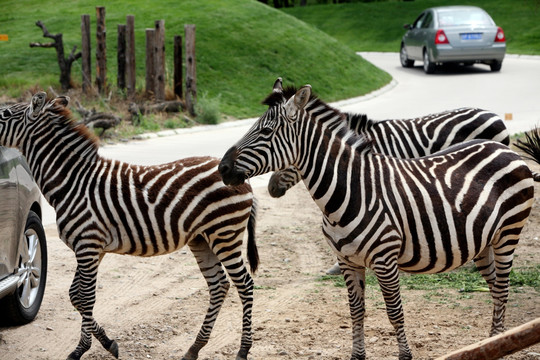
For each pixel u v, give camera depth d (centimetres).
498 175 575
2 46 2448
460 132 780
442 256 549
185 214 578
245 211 591
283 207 1184
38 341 649
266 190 1295
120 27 1952
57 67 2216
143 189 579
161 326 684
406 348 553
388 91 2392
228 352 621
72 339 655
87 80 1958
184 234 583
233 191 583
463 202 553
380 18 4319
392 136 775
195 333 668
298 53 2461
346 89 2316
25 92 1894
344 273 567
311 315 704
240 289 593
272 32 2562
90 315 577
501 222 575
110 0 2900
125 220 575
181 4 2764
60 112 592
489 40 2578
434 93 2264
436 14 2695
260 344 631
